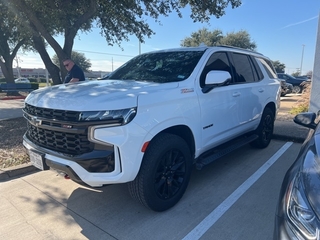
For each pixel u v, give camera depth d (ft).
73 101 8.30
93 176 8.07
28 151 9.81
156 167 9.08
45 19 29.17
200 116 10.79
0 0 25.35
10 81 66.08
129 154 8.16
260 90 15.78
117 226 9.15
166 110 9.21
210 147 12.12
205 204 10.54
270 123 17.71
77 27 28.43
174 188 10.22
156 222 9.34
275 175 13.35
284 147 17.97
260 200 10.85
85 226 9.17
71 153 8.36
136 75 12.24
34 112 9.41
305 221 5.06
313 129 9.52
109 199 11.00
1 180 12.85
